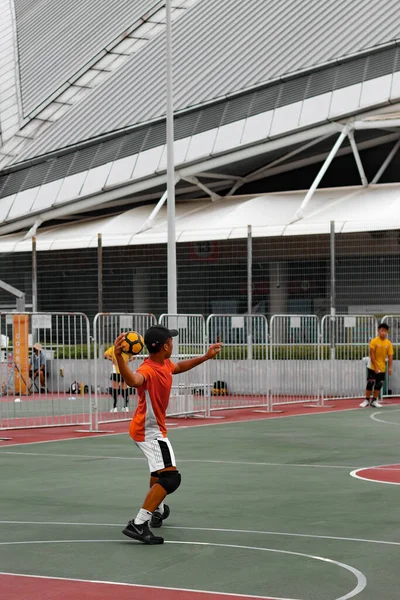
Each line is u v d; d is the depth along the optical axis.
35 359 25.11
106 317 22.91
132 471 14.05
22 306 33.97
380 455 15.80
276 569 7.74
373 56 42.91
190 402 23.48
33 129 52.81
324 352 28.42
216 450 16.58
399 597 6.88
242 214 40.97
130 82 51.31
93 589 7.11
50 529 9.58
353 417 23.16
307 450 16.53
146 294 34.94
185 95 47.34
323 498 11.44
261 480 12.99
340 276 31.31
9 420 22.78
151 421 9.17
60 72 56.28
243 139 43.88
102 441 18.42
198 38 51.50
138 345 8.95
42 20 64.31
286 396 27.16
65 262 36.41
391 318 29.86
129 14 58.25
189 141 45.47
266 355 25.20
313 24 47.50
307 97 43.41
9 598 6.84
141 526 8.85
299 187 48.59
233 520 10.01
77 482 12.94
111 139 48.34
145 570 7.73
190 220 42.28
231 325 27.69
